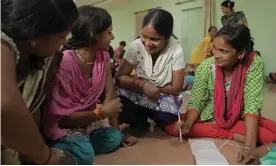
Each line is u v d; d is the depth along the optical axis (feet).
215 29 12.76
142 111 5.45
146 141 4.96
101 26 3.79
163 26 4.37
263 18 14.85
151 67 4.97
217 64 4.72
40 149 2.33
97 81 4.18
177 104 5.17
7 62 2.06
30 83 2.85
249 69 4.69
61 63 3.76
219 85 4.88
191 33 17.40
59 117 3.78
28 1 2.19
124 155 4.30
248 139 4.27
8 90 1.94
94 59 4.23
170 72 4.98
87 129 4.41
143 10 18.54
